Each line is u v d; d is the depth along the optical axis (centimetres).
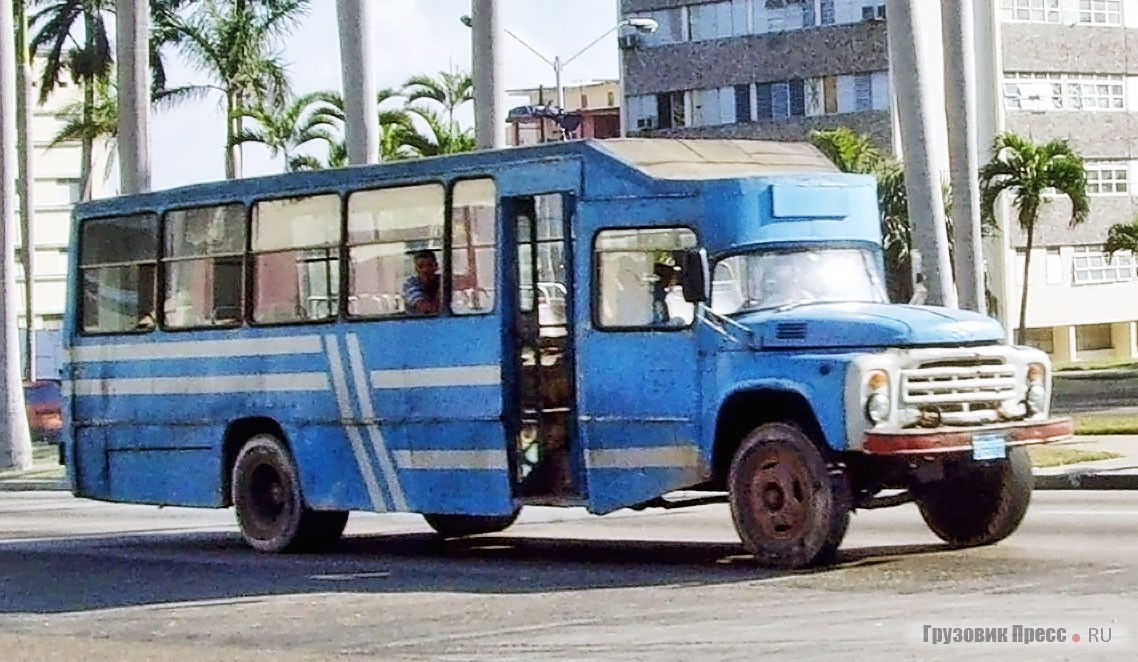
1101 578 1518
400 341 1966
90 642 1458
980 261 2898
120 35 3722
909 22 2758
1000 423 1648
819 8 8725
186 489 2203
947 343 1631
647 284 1750
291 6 5862
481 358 1891
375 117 3306
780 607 1449
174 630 1511
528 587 1662
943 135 8106
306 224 2073
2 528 2653
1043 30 9050
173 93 5856
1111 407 4341
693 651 1273
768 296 1709
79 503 3222
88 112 6366
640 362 1750
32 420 5162
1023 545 1772
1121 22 9288
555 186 1822
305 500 2073
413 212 1964
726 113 8994
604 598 1559
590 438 1788
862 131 8600
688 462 1722
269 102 5966
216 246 2170
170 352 2211
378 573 1845
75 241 2328
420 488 1955
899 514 2191
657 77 9169
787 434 1655
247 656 1347
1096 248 9206
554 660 1268
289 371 2083
